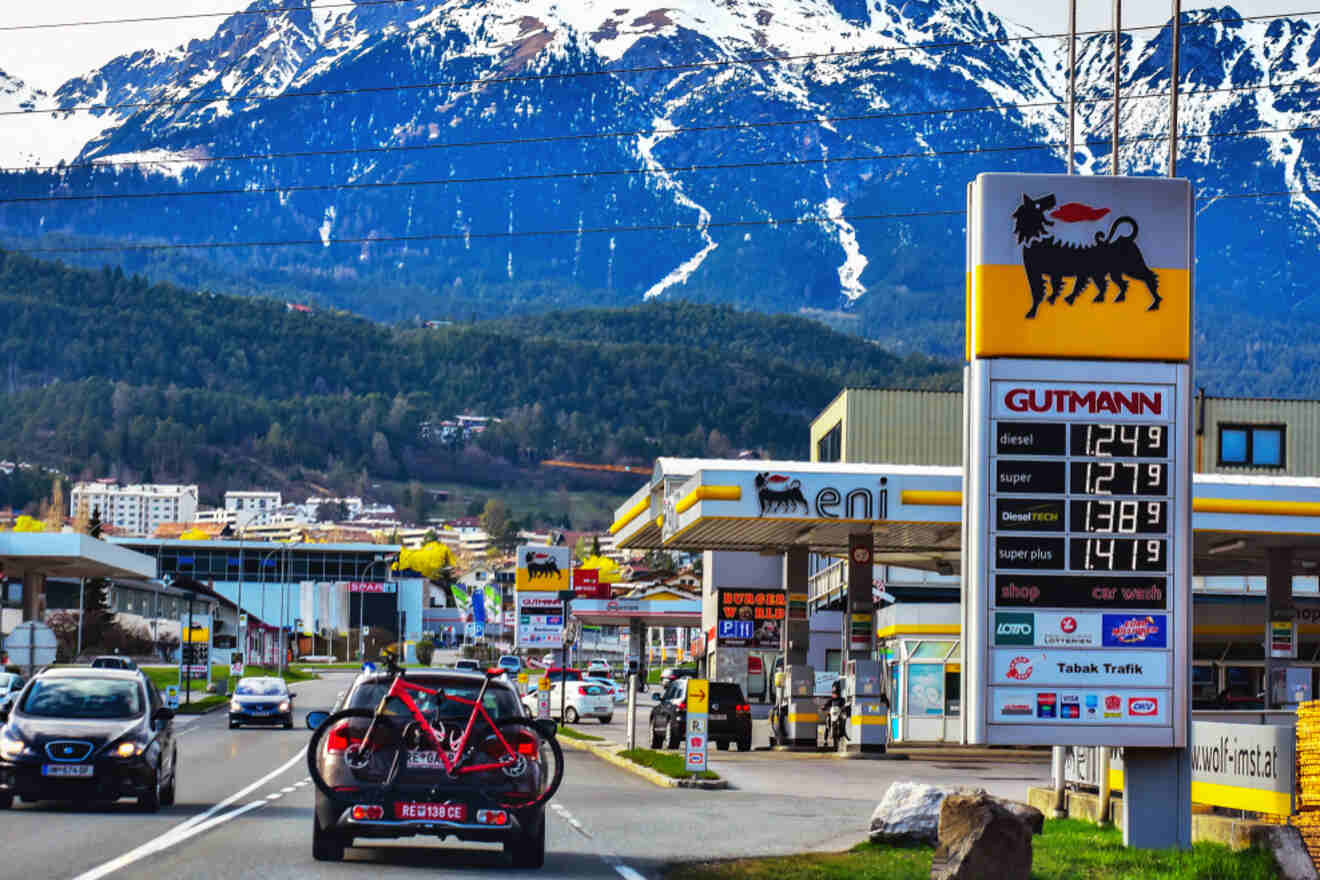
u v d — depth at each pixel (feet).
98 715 129.49
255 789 158.51
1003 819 84.33
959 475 245.24
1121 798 126.00
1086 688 108.47
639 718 431.84
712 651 408.26
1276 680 262.26
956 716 298.35
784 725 282.77
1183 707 108.68
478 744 93.81
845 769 223.92
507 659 548.31
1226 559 286.87
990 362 109.70
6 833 107.86
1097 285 110.52
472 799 92.94
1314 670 301.84
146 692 133.69
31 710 129.80
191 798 145.07
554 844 112.98
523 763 94.32
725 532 271.49
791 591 290.35
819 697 288.71
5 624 536.01
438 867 95.50
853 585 263.08
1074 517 109.09
